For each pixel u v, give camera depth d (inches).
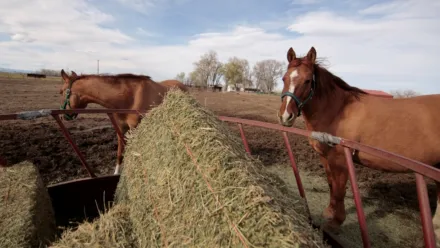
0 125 258.5
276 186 57.5
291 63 109.0
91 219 115.7
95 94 157.1
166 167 64.4
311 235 41.6
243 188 45.6
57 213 111.7
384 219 130.5
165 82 217.9
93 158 187.3
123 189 90.9
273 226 39.3
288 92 103.9
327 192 157.8
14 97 527.5
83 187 117.8
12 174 89.4
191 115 69.2
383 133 103.2
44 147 199.8
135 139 94.3
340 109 108.9
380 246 108.8
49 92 701.9
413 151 102.0
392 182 176.6
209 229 45.4
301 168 198.1
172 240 53.0
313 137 75.6
